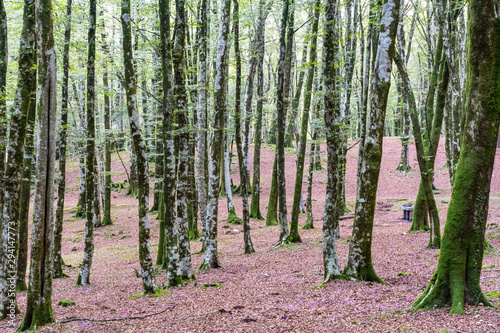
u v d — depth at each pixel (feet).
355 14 48.98
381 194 83.87
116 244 56.65
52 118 19.44
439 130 42.47
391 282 23.24
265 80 133.69
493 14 15.53
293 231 43.83
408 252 32.83
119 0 48.73
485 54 15.61
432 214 33.65
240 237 53.93
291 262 34.35
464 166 16.35
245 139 68.33
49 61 19.13
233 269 34.17
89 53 33.19
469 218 16.21
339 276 24.40
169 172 28.66
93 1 33.35
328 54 24.82
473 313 15.12
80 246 56.70
